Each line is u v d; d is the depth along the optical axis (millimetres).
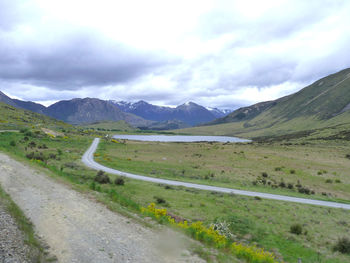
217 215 26328
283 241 21859
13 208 12273
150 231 12047
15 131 97812
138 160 74750
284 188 52250
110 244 10039
